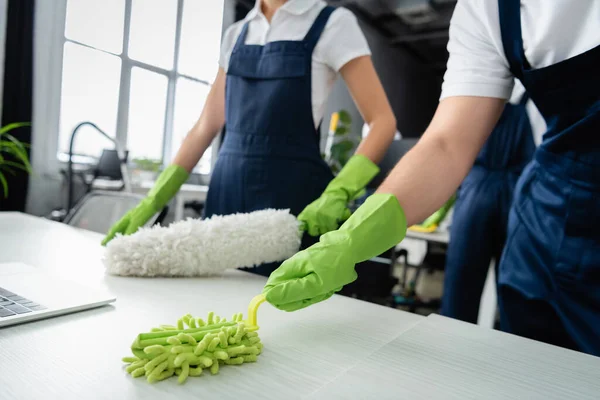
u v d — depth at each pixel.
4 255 0.68
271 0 1.00
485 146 1.43
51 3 2.73
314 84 0.96
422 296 2.55
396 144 2.02
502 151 1.39
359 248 0.48
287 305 0.43
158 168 3.17
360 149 0.92
